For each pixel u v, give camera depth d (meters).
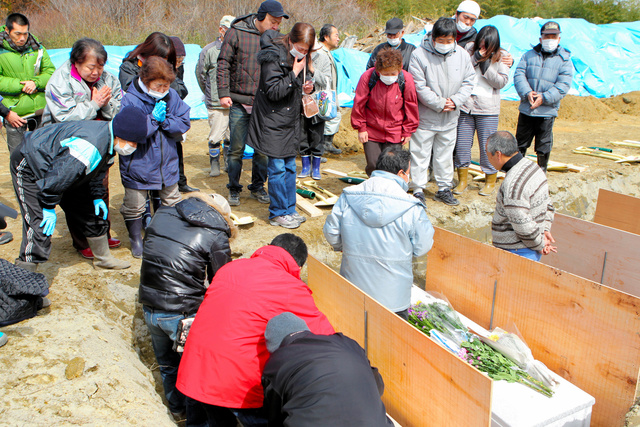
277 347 2.41
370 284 3.55
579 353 3.74
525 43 13.09
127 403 2.76
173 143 4.30
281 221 5.37
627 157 8.34
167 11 18.30
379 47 6.63
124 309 4.07
